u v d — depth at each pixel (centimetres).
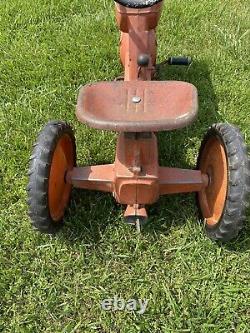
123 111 52
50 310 60
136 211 61
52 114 83
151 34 67
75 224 67
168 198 70
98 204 70
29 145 78
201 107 85
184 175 65
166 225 68
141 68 62
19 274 63
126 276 62
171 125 49
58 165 62
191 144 79
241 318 59
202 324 58
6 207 70
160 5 63
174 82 55
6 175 74
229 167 57
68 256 64
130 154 58
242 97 86
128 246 65
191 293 61
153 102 53
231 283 62
